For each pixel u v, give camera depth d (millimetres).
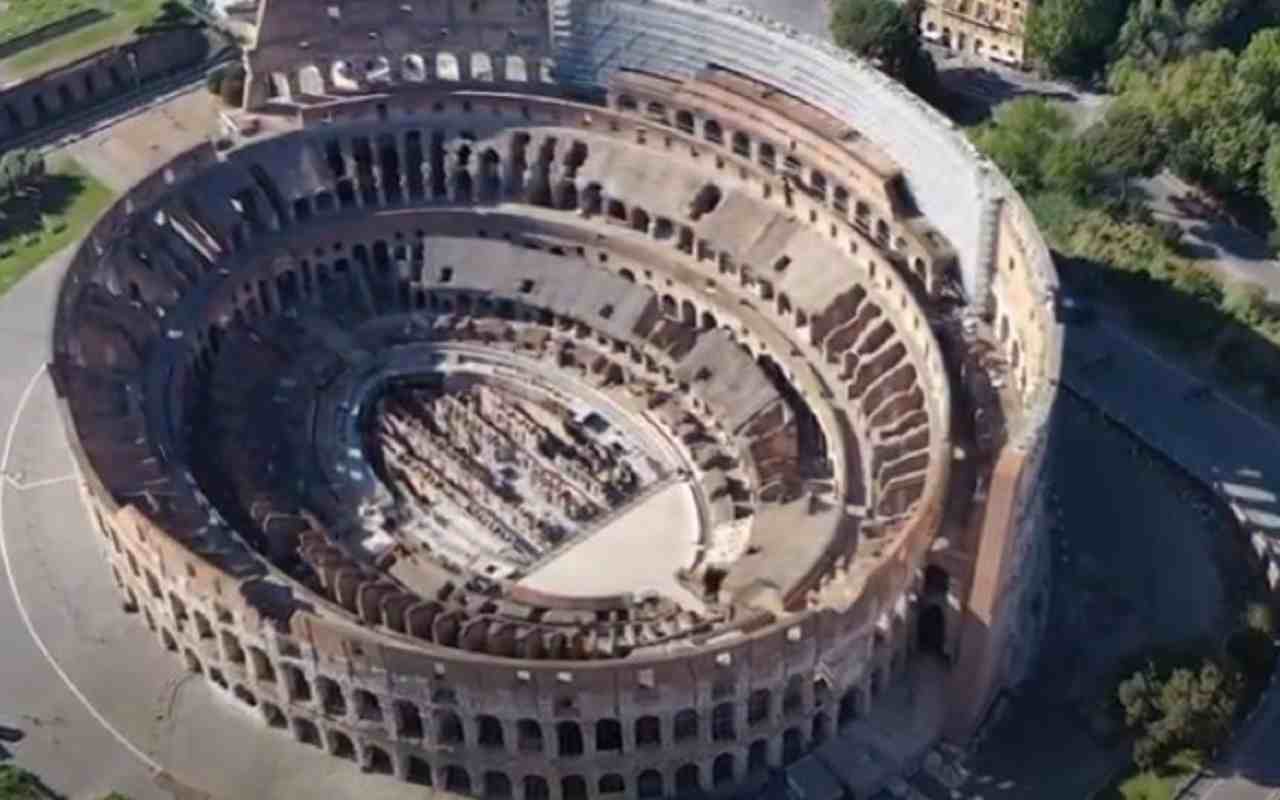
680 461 177875
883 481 160875
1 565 169000
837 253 185125
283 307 197000
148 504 153375
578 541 169125
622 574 164875
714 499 171750
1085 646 160000
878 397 170000
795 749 149125
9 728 152875
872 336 176750
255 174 196500
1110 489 176750
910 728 150875
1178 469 178000
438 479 176875
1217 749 149125
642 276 195000
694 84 198375
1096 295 199000
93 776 148500
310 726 150750
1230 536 171375
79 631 162000
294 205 197125
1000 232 168500
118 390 169625
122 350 174875
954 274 176875
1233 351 189500
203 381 183875
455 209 199750
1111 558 169375
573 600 159750
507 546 168875
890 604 145375
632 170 197125
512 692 138625
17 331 197250
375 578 157625
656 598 160750
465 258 197250
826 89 192000
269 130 199625
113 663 158875
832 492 169750
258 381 184875
